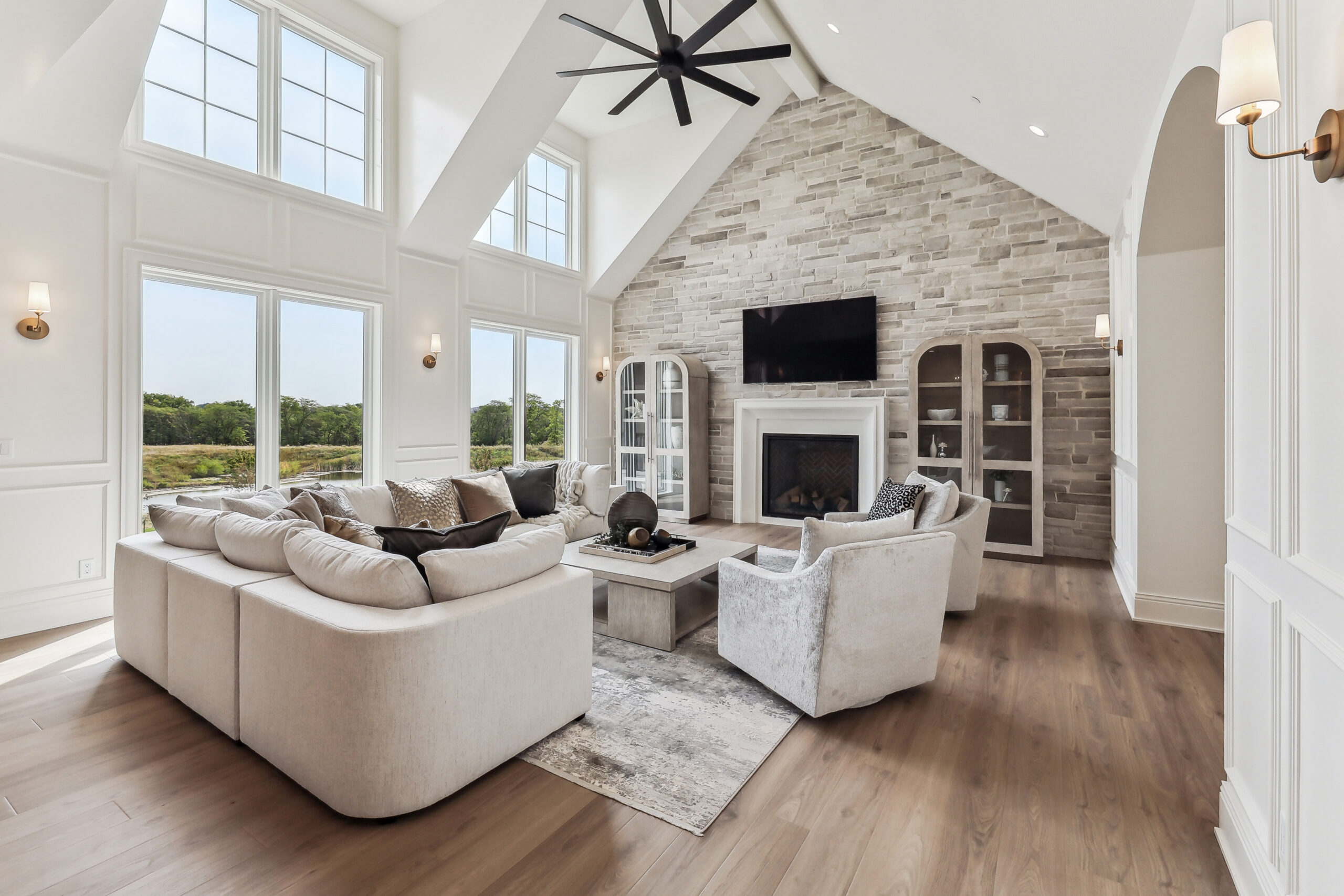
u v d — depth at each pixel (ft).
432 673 5.73
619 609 10.29
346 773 5.60
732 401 21.16
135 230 11.64
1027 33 8.45
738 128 19.79
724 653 8.99
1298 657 4.09
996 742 7.10
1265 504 4.66
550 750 6.89
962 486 16.20
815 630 7.14
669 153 20.58
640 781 6.32
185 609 7.59
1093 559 15.62
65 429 10.87
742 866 5.15
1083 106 9.71
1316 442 3.83
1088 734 7.27
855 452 18.92
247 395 13.70
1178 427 10.85
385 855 5.27
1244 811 4.97
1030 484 15.67
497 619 6.35
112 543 11.43
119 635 9.14
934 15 9.43
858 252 18.70
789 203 19.86
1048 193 15.16
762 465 20.62
